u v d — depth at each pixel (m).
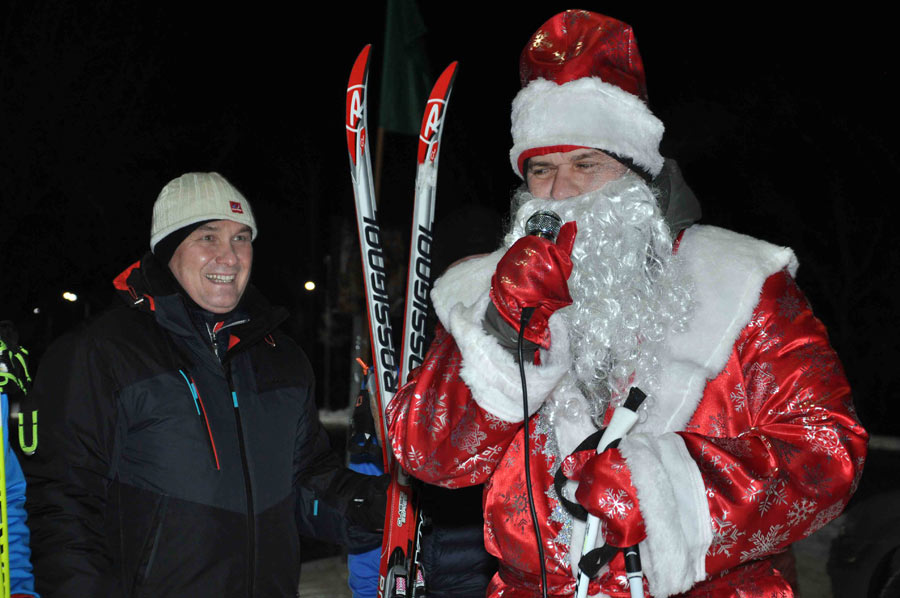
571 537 1.69
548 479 1.73
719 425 1.64
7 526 2.29
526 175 1.97
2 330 2.43
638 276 1.72
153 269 2.68
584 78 1.81
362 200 2.67
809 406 1.58
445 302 1.86
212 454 2.57
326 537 3.02
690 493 1.50
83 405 2.49
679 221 1.81
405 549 2.63
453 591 2.88
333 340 22.86
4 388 2.36
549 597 1.71
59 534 2.41
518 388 1.59
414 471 1.74
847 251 21.16
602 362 1.71
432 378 1.75
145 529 2.50
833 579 4.64
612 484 1.50
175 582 2.49
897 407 20.80
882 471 11.73
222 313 2.76
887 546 4.45
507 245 1.86
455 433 1.68
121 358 2.54
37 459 2.47
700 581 1.61
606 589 1.65
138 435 2.54
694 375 1.63
